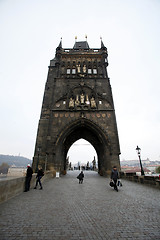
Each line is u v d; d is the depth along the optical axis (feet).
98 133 85.56
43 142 84.84
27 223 15.76
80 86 99.14
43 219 16.98
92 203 24.02
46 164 76.28
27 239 12.38
